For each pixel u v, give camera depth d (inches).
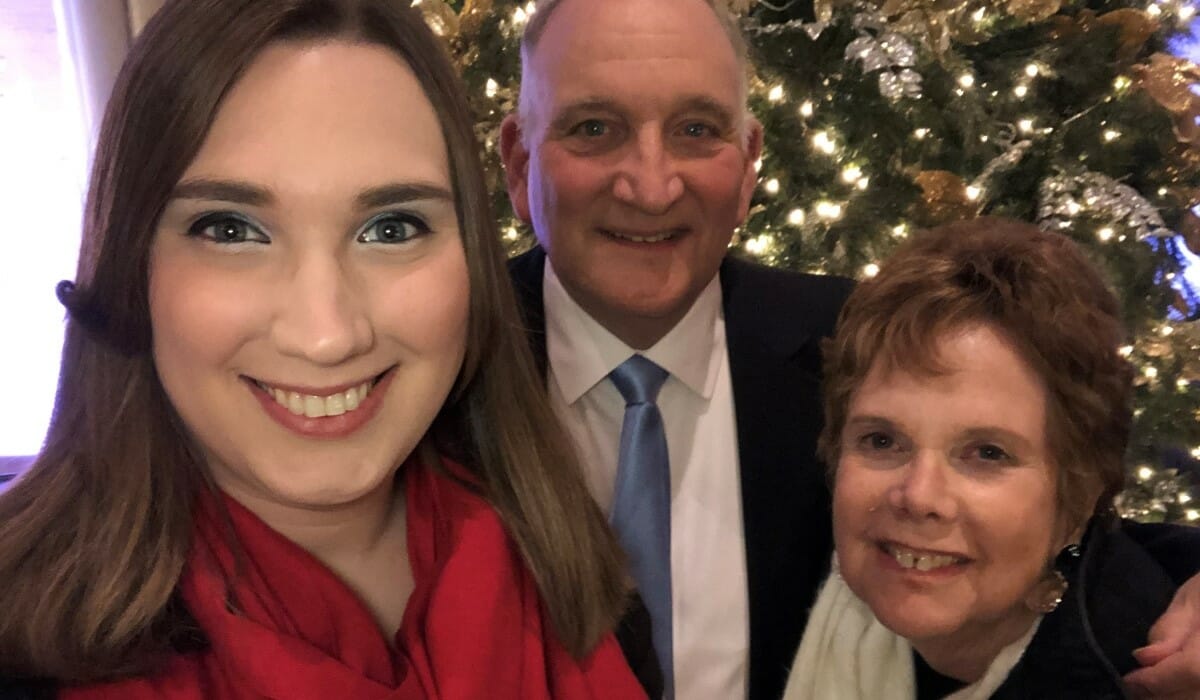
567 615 37.4
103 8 85.7
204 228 28.3
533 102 50.7
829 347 39.4
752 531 51.5
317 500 30.2
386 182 28.2
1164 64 86.8
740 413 53.1
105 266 29.0
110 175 28.8
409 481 37.3
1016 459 33.4
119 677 28.7
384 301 29.0
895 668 40.0
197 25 27.2
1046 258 34.6
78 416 31.3
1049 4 72.3
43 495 30.8
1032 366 33.0
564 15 48.6
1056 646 34.6
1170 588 36.2
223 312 27.5
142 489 30.4
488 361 37.6
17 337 88.5
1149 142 92.7
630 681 37.7
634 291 49.1
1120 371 34.9
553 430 40.0
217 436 29.5
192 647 30.3
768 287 56.9
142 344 30.2
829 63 76.5
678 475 53.2
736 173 50.1
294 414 29.4
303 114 27.2
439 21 68.8
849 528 36.4
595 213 48.8
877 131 76.7
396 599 36.5
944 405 33.2
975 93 77.5
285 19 27.5
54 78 87.4
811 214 74.3
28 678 28.2
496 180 72.6
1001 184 83.4
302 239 27.8
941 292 34.0
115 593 28.9
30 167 87.5
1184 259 105.0
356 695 30.0
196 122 26.9
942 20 69.9
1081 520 35.4
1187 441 85.7
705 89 46.9
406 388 30.7
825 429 40.5
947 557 34.2
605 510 52.7
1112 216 80.0
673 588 52.0
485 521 36.8
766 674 51.1
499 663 33.9
